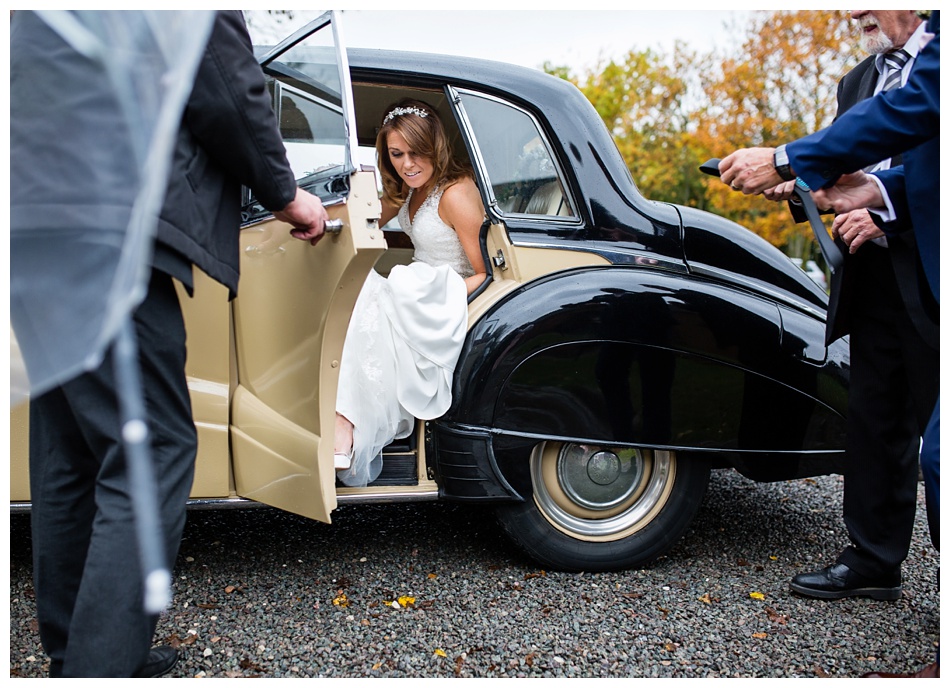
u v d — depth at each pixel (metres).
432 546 2.80
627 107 16.23
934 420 1.80
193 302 2.23
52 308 1.19
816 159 1.94
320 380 2.05
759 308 2.54
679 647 2.09
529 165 2.57
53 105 1.26
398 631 2.14
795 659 2.04
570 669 1.97
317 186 2.10
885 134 1.85
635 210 2.58
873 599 2.42
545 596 2.39
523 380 2.41
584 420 2.45
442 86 2.53
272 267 2.19
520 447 2.43
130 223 1.07
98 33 1.03
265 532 2.91
